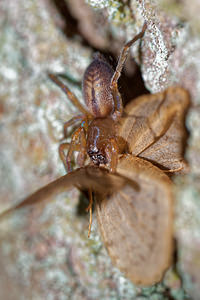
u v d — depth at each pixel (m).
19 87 0.10
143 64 0.10
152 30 0.09
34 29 0.10
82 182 0.09
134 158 0.09
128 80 0.10
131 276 0.09
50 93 0.10
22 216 0.10
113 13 0.10
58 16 0.10
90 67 0.09
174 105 0.09
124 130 0.09
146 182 0.09
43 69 0.10
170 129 0.09
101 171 0.09
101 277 0.10
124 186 0.09
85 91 0.09
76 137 0.09
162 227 0.09
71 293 0.10
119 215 0.09
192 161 0.09
